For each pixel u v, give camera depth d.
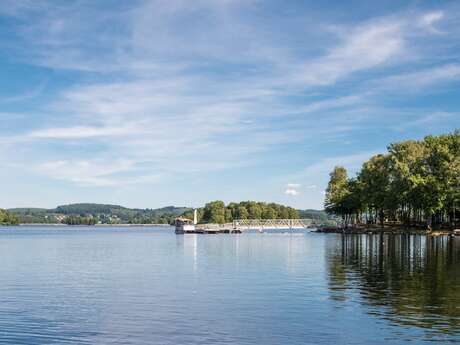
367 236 141.75
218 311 31.81
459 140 134.00
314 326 27.66
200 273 52.22
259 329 27.28
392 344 24.27
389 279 44.84
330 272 51.06
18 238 177.25
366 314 30.16
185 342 25.14
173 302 35.09
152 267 59.78
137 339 25.81
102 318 30.42
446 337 25.22
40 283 46.00
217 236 184.62
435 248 84.75
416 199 130.75
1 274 53.66
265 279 46.25
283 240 133.62
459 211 140.62
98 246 115.06
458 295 36.06
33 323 29.34
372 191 151.25
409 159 136.75
